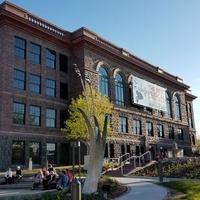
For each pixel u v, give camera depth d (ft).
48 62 127.65
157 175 91.25
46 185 64.85
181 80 215.92
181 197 45.60
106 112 119.44
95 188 52.03
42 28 123.13
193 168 91.35
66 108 130.11
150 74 176.45
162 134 180.34
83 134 113.19
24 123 111.75
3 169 99.50
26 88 114.73
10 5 114.83
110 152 134.72
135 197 48.24
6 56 108.99
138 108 161.79
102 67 143.02
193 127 233.35
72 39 135.95
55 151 120.98
